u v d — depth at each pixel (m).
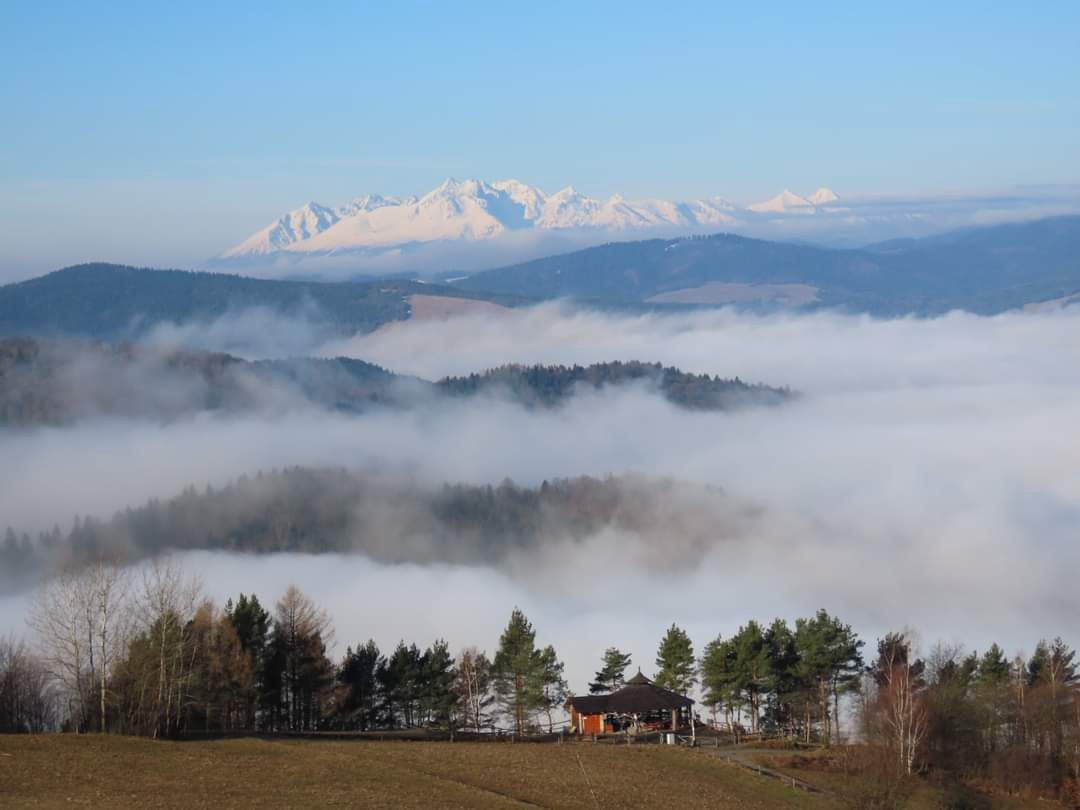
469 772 69.88
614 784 70.19
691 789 71.12
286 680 91.38
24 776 59.50
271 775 64.06
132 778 60.94
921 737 82.50
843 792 74.38
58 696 81.25
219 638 86.31
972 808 76.62
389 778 65.44
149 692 75.56
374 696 96.81
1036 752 85.12
